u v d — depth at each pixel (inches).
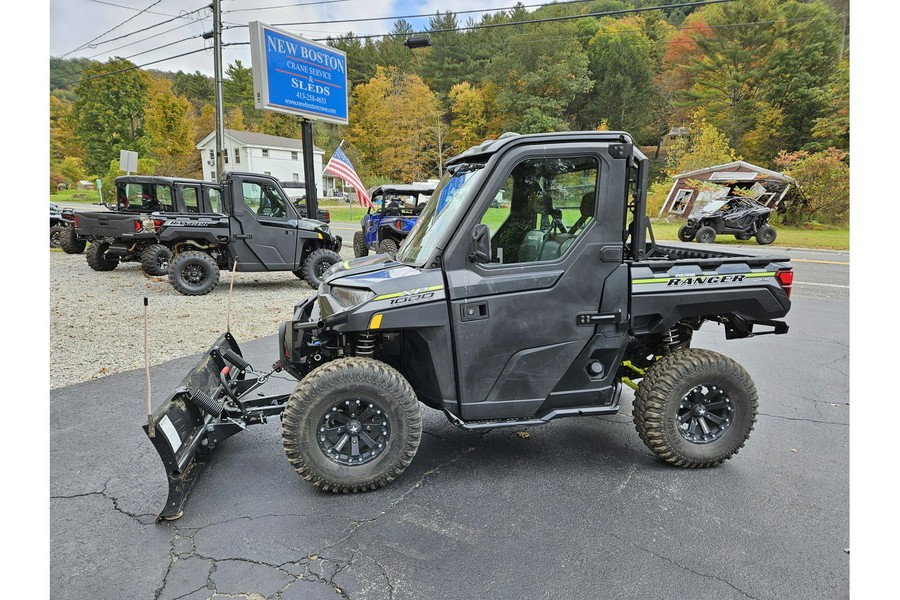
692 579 95.2
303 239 418.3
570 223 129.3
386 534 109.6
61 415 172.2
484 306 125.0
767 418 172.7
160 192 452.1
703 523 113.3
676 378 132.8
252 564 100.0
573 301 128.9
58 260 572.1
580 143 124.6
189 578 96.1
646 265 131.5
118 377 209.9
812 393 196.4
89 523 113.3
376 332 132.3
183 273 385.1
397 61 2834.6
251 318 319.6
